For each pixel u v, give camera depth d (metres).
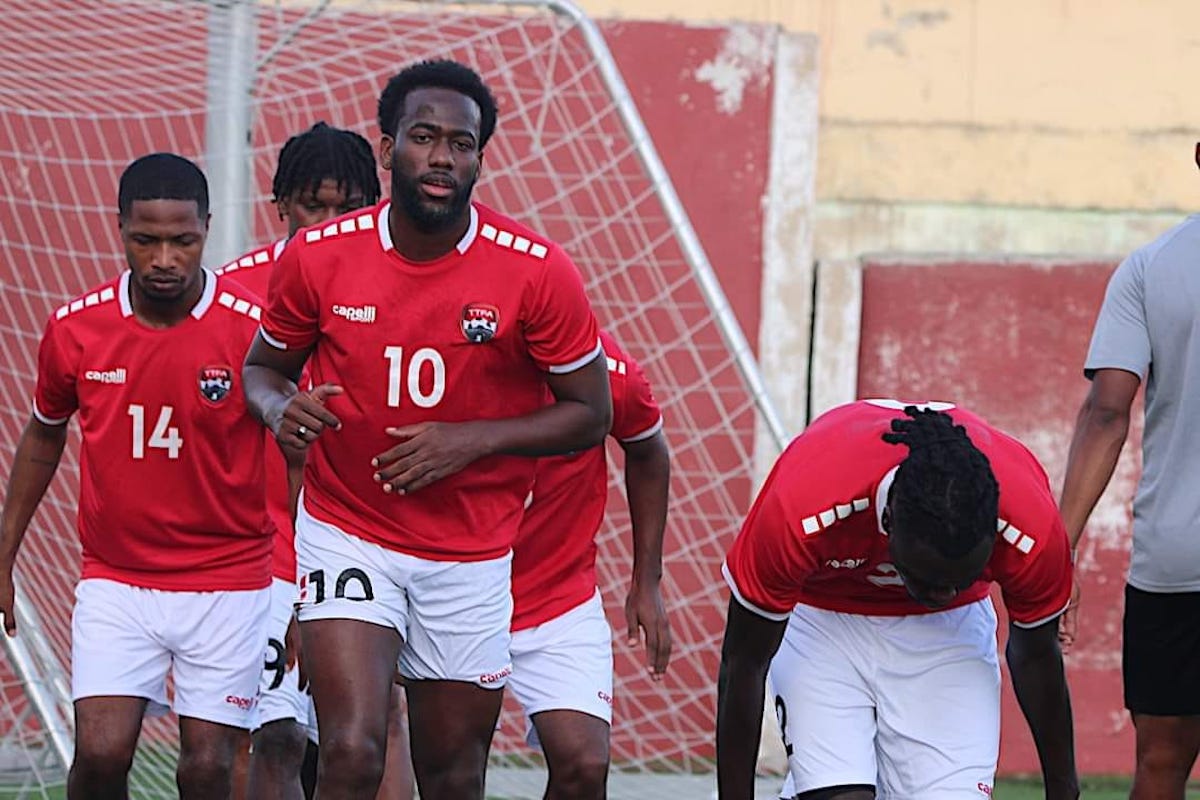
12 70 29.12
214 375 16.80
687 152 32.06
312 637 14.44
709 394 31.94
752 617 14.32
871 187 33.94
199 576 17.28
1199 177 34.44
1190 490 17.27
